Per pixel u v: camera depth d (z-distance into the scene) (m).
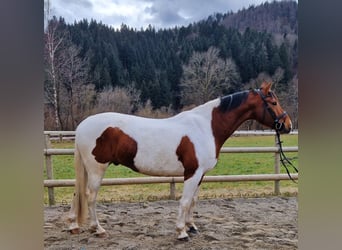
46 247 2.08
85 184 2.25
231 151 3.43
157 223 2.67
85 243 2.17
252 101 2.29
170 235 2.37
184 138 2.16
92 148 2.14
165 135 2.16
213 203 3.34
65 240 2.21
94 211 2.27
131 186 3.88
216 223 2.70
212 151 2.22
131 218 2.80
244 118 2.32
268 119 2.30
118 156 2.15
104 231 2.29
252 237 2.36
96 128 2.14
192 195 2.19
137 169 2.19
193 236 2.35
